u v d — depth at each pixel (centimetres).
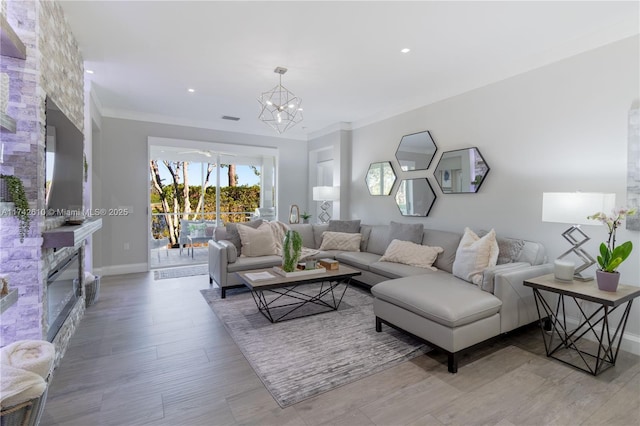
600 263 228
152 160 586
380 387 202
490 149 349
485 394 195
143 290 410
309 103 459
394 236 423
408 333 252
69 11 238
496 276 249
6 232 183
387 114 489
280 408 181
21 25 184
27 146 187
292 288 421
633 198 243
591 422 171
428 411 179
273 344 260
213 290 411
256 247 424
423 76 362
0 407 124
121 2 228
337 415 176
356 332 284
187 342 262
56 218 225
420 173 437
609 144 259
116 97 438
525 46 291
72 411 176
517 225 326
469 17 244
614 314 260
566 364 230
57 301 230
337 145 573
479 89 359
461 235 361
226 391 197
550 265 284
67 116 244
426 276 302
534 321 273
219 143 586
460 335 220
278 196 654
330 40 280
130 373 215
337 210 575
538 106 306
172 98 440
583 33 268
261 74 356
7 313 184
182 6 232
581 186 276
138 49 298
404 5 229
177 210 613
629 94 247
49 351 156
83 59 316
